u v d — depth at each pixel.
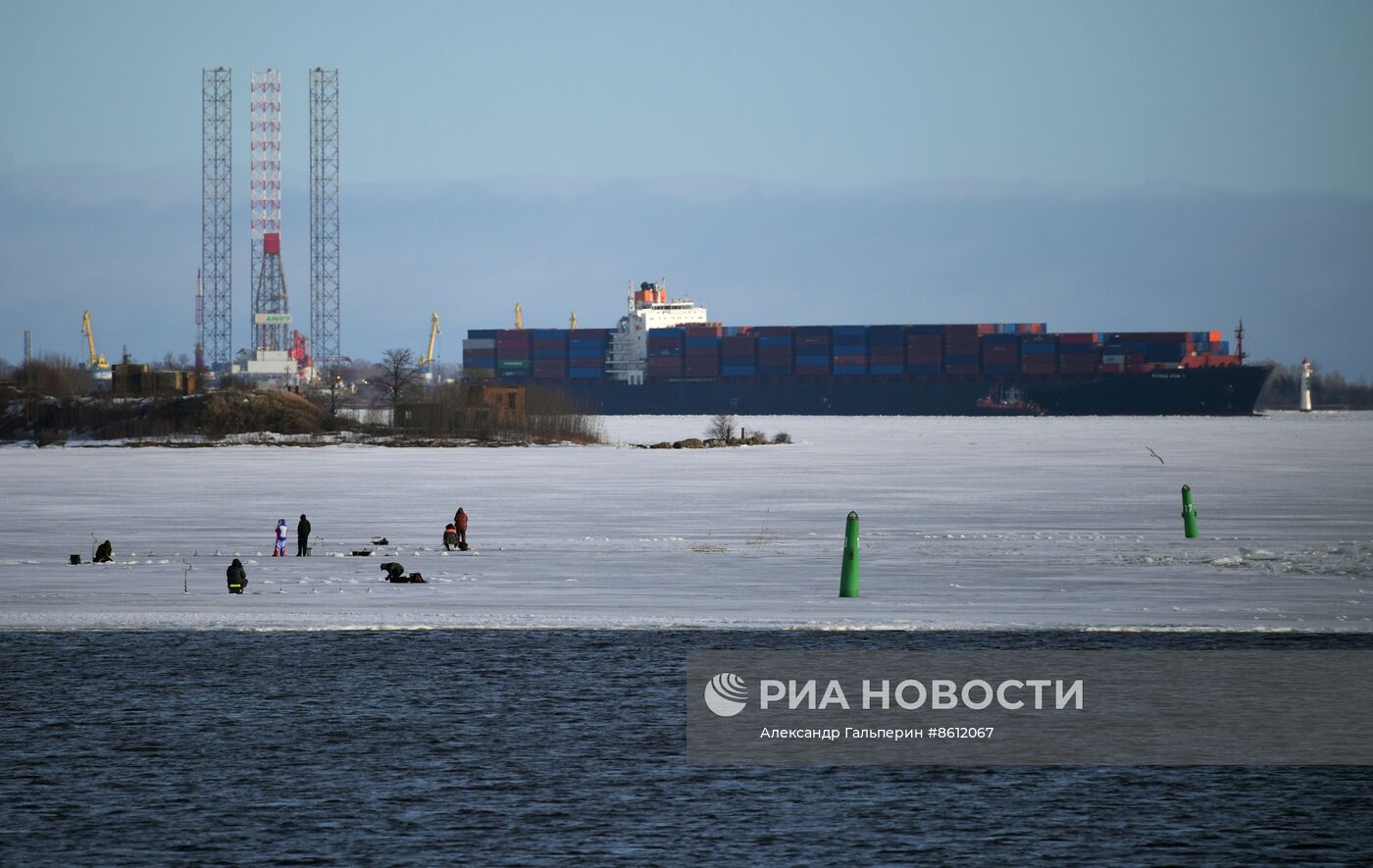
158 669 89.44
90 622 106.62
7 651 94.94
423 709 79.06
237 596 123.50
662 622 106.06
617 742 72.56
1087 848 56.66
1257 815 61.00
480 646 96.94
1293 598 119.94
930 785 65.69
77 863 54.69
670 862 54.94
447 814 60.84
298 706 79.62
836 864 54.78
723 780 66.31
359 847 56.56
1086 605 116.31
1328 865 54.72
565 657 93.31
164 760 68.75
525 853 56.00
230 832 58.41
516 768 67.75
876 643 98.06
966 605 116.75
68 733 73.69
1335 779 66.31
